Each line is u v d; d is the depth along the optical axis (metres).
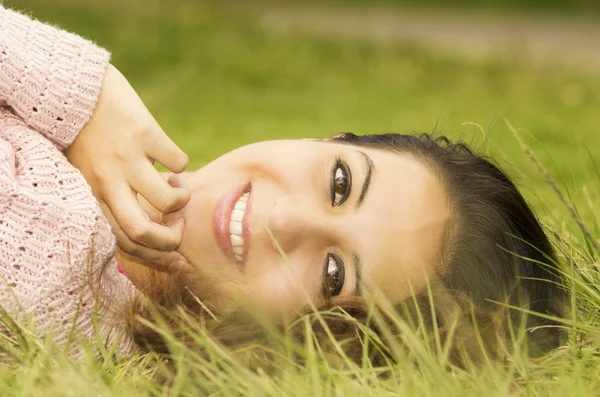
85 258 2.37
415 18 15.28
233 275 2.55
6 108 2.69
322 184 2.55
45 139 2.54
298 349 2.15
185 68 9.02
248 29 11.53
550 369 2.25
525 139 6.53
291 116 7.73
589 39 13.43
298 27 12.78
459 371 2.18
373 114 8.01
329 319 2.48
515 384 2.21
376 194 2.54
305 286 2.49
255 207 2.54
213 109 7.78
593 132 7.29
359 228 2.48
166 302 2.55
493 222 2.69
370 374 2.28
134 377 2.24
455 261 2.59
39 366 2.04
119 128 2.57
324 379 2.17
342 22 14.18
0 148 2.42
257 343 2.42
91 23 10.06
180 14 11.19
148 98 7.67
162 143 2.55
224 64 9.48
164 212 2.54
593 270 2.84
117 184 2.53
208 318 2.58
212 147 5.66
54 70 2.57
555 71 11.04
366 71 10.61
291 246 2.48
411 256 2.51
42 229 2.36
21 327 2.14
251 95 8.68
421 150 2.79
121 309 2.51
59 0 10.83
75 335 2.39
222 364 2.11
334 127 7.00
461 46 12.49
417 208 2.56
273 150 2.66
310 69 10.21
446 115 7.95
